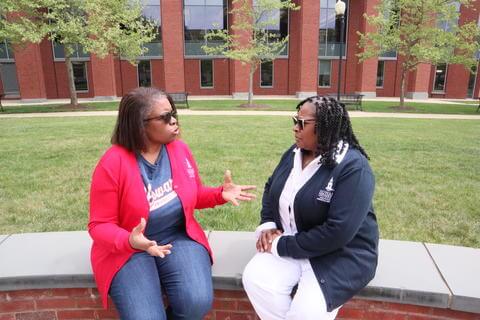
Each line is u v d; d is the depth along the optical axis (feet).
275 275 7.27
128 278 6.95
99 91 94.22
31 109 68.33
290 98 99.40
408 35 74.28
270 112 61.52
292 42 106.01
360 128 41.04
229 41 86.74
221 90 106.63
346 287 6.91
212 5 99.96
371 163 23.31
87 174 20.12
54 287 8.35
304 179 7.30
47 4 61.87
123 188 7.20
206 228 13.07
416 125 45.11
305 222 7.34
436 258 9.23
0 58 93.09
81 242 9.96
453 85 112.06
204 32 101.65
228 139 31.58
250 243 9.94
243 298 8.46
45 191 17.19
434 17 72.64
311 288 6.83
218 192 8.59
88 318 8.63
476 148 28.84
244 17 79.10
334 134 6.99
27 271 8.41
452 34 72.84
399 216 14.30
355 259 7.04
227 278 8.26
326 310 6.75
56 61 97.60
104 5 67.77
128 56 73.87
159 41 99.96
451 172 21.09
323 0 103.60
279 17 104.32
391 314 8.09
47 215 14.24
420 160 24.26
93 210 7.20
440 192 17.31
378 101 94.22
